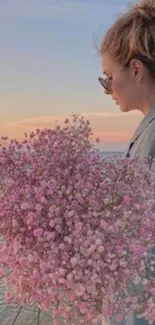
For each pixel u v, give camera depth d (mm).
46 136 813
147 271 758
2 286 823
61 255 724
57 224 737
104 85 1040
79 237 720
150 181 788
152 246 765
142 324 790
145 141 959
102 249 702
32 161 794
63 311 755
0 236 775
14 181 785
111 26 998
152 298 747
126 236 733
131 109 1020
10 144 805
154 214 758
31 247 747
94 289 717
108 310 740
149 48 948
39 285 750
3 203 764
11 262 762
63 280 718
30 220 737
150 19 959
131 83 987
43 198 741
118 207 751
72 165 788
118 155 885
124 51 971
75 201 745
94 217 740
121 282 730
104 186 766
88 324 756
